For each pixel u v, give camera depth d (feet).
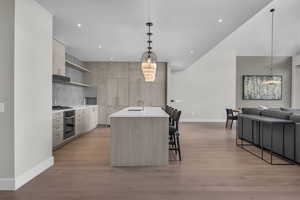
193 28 14.02
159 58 24.72
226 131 23.88
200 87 33.45
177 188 8.84
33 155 10.09
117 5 10.55
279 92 32.96
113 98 27.22
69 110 17.42
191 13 11.48
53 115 14.52
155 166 11.75
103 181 9.57
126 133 11.78
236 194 8.32
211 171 10.93
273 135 14.25
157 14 11.73
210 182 9.48
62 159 12.98
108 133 22.20
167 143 11.91
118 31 14.80
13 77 8.69
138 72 27.22
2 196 8.09
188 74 33.45
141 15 11.88
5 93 8.70
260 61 33.27
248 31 25.54
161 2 10.19
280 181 9.64
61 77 16.02
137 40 17.13
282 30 24.98
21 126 9.18
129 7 10.80
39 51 10.61
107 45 18.89
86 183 9.33
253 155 14.08
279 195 8.25
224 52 33.01
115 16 12.02
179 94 33.55
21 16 9.09
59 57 16.84
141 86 27.25
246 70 33.32
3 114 8.70
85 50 20.90
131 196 8.11
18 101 8.96
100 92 27.22
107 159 13.03
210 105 33.47
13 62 8.68
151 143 11.86
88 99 27.25
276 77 33.01
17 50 8.86
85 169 11.19
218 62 33.27
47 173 10.56
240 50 31.65
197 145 16.94
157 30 14.55
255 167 11.61
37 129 10.44
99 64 27.22
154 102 27.25
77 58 25.32
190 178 9.95
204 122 32.48
